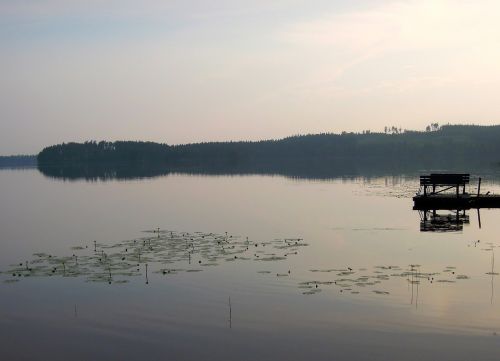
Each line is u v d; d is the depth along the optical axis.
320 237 31.67
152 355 14.07
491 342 14.26
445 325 15.57
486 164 147.75
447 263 23.55
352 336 14.93
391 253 26.14
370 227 35.44
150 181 100.44
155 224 39.22
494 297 18.16
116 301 18.75
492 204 46.75
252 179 100.69
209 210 48.22
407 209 45.75
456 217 39.88
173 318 16.80
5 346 15.02
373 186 74.56
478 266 22.83
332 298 18.41
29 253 28.45
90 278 22.08
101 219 43.03
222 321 16.41
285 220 40.06
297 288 19.78
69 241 32.22
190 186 82.94
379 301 17.94
